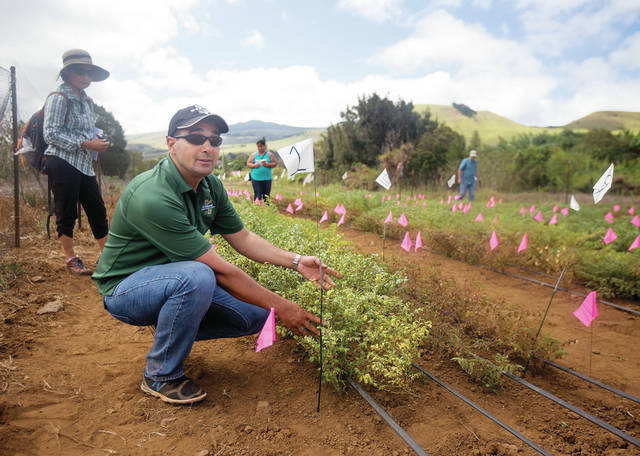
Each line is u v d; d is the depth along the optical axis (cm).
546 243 598
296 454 178
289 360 260
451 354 285
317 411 210
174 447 176
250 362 257
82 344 263
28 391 202
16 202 428
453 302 324
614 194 1580
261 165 818
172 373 206
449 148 1748
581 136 2169
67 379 219
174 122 201
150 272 201
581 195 1568
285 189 1244
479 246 560
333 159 2041
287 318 214
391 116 1955
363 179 1630
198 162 202
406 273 364
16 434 170
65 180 355
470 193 1227
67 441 172
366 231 791
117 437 178
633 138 1900
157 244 198
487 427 209
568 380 266
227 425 194
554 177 1766
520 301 428
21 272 356
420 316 303
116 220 206
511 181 1756
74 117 357
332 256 316
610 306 419
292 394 224
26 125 356
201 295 195
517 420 218
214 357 261
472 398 237
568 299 438
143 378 214
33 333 266
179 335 199
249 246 254
